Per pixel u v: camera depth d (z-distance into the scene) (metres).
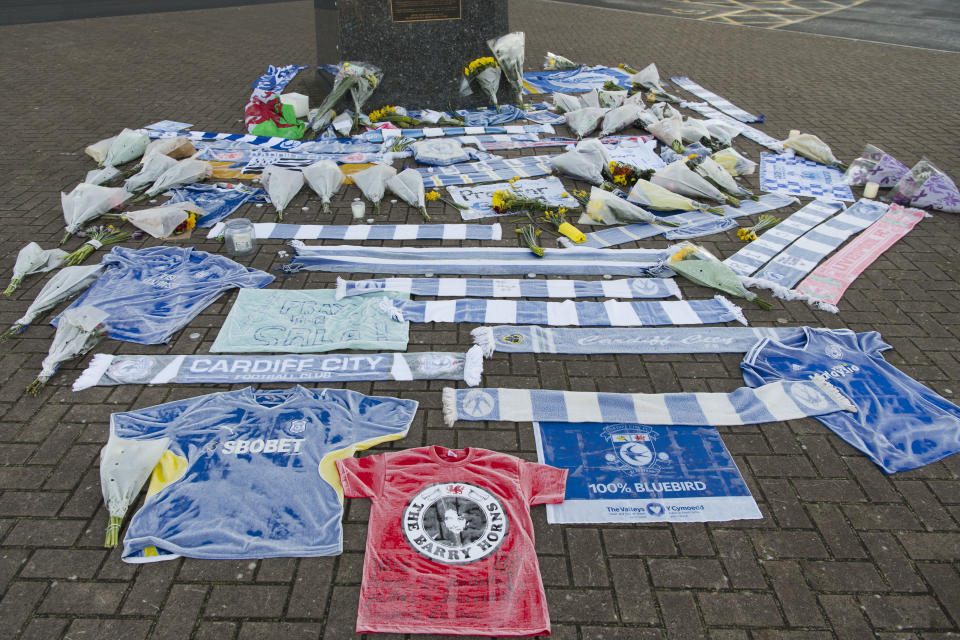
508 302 5.46
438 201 7.27
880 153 7.88
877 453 4.12
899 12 17.12
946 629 3.19
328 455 3.95
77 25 14.65
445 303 5.41
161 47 13.12
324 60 10.75
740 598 3.28
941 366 4.93
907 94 11.09
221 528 3.50
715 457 4.07
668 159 8.38
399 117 9.42
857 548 3.56
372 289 5.52
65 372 4.59
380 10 9.28
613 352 4.95
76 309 4.78
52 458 3.91
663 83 11.62
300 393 4.36
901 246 6.57
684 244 6.23
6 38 13.38
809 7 17.84
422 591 3.21
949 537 3.64
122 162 7.91
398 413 4.28
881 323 5.40
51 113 9.52
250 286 5.56
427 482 3.74
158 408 4.22
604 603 3.23
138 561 3.35
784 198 7.48
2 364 4.64
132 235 6.30
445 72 9.80
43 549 3.40
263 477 3.78
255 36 14.19
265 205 7.05
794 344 5.08
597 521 3.65
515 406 4.37
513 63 9.77
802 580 3.38
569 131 9.41
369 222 6.79
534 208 6.99
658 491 3.83
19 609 3.12
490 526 3.53
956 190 7.22
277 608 3.16
